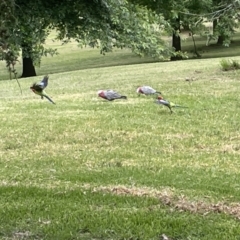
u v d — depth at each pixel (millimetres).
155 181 6938
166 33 11320
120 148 9211
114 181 6961
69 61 36000
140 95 15016
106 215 5488
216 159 8375
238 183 6883
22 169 7773
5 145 9523
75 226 5203
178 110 12547
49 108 13328
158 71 21719
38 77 24656
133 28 7941
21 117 12164
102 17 7270
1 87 20922
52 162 8234
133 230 5086
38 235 5070
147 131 10562
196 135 10156
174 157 8531
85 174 7375
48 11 6895
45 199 6113
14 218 5484
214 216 5441
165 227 5145
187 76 19062
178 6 11789
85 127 10938
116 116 12031
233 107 12734
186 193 6297
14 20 5652
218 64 22516
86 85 19047
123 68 24594
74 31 7414
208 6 25078
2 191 6445
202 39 41938
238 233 4988
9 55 5656
